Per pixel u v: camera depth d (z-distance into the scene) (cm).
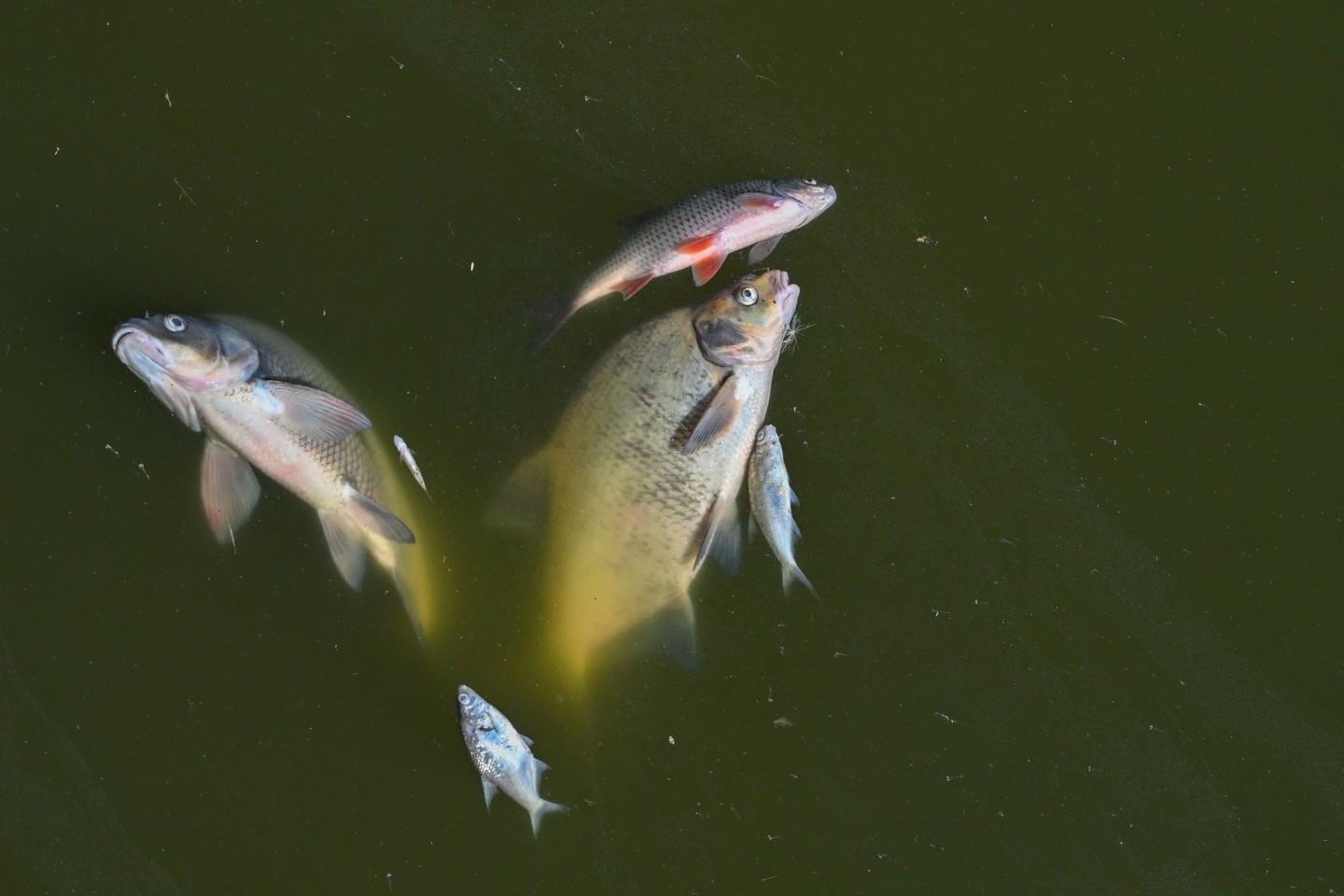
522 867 391
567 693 392
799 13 402
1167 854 395
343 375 394
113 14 396
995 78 402
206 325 384
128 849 390
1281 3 404
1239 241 401
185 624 392
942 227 399
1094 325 400
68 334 392
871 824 393
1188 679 397
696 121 399
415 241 396
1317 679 397
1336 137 403
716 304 387
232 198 395
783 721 394
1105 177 401
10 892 389
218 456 389
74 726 391
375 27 399
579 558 390
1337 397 400
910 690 395
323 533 392
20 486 392
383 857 391
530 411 394
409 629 392
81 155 394
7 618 392
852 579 395
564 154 397
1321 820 396
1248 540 399
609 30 400
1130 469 399
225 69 396
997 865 394
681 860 392
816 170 399
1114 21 404
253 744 392
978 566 397
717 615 393
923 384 398
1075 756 395
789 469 396
